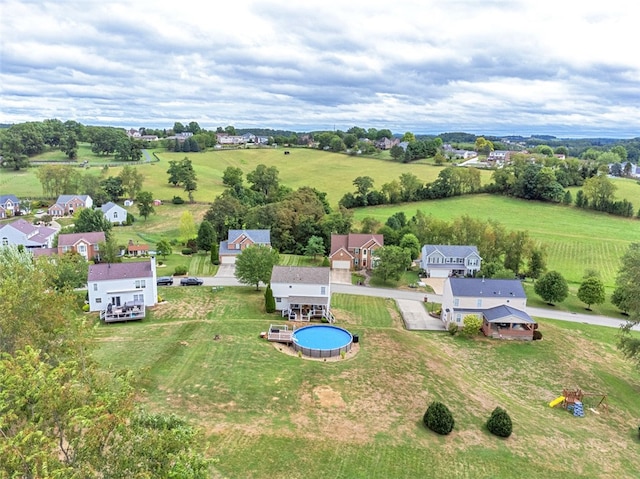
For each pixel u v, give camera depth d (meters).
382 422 35.72
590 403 45.44
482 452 33.28
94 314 59.12
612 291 82.75
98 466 16.25
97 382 20.58
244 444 30.56
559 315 69.75
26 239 91.56
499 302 61.91
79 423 16.69
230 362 43.88
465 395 42.19
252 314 60.97
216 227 105.25
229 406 35.84
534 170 141.12
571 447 36.38
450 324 59.84
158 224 118.12
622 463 35.34
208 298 67.06
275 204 108.12
